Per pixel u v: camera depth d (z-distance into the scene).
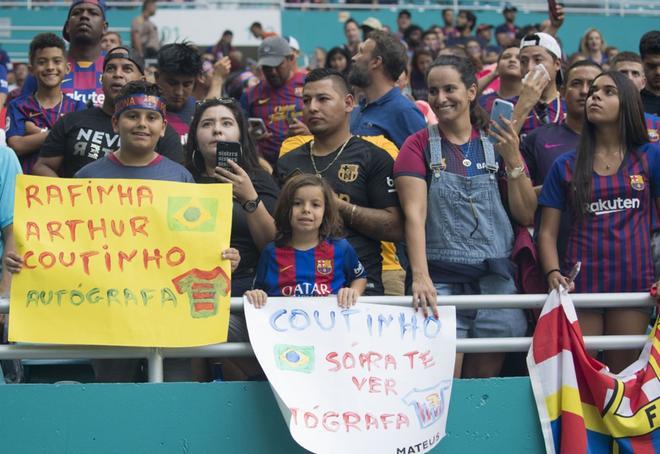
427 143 8.81
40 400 7.60
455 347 7.91
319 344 7.74
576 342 7.95
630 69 12.00
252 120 11.26
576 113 9.90
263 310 7.78
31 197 7.86
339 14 30.03
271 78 12.98
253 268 8.70
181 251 7.86
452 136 8.84
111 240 7.85
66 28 12.57
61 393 7.62
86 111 10.02
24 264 7.75
